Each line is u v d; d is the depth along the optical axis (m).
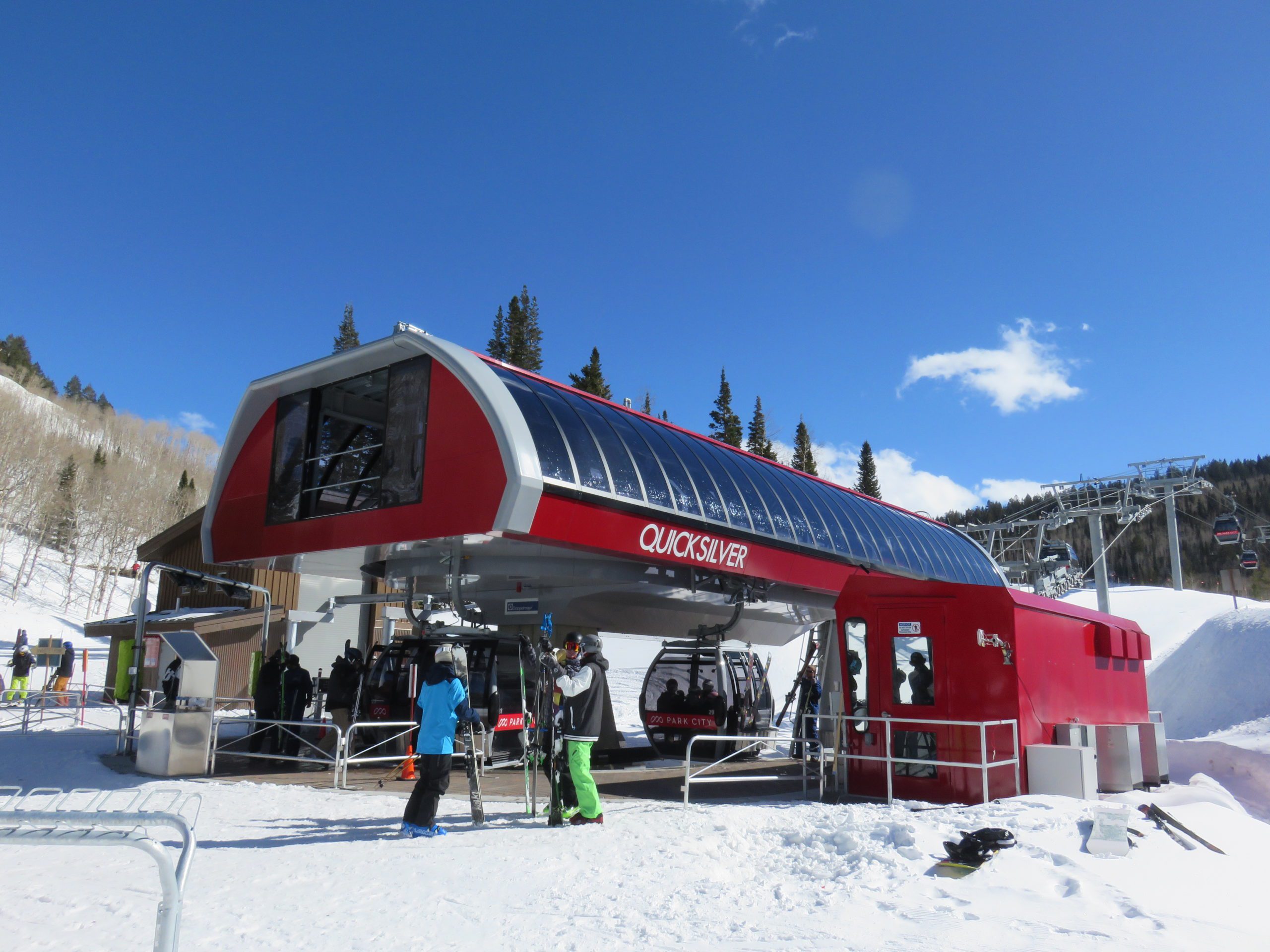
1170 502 52.38
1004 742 10.41
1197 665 30.30
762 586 18.39
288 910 5.63
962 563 27.39
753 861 7.17
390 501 14.45
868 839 7.29
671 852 7.17
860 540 21.41
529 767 10.29
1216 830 9.08
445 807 10.12
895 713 11.02
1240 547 45.34
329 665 26.88
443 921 5.39
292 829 8.55
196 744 13.27
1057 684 11.74
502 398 13.47
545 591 17.14
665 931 5.20
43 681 35.16
